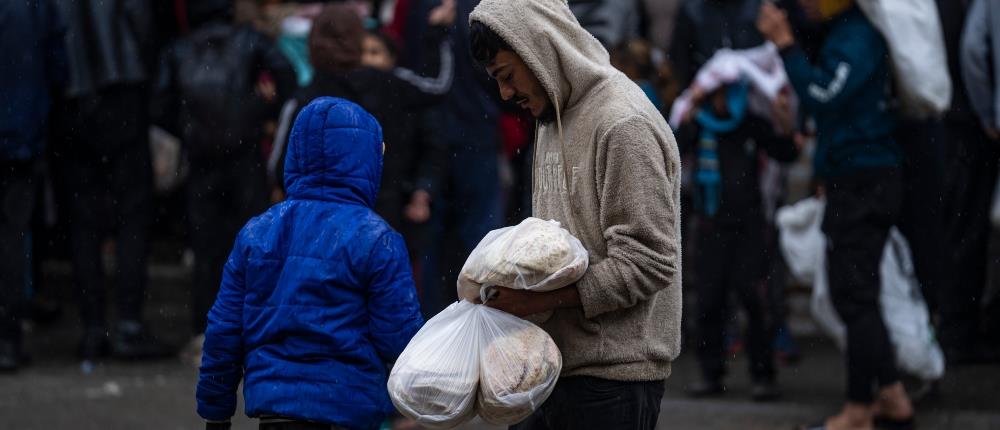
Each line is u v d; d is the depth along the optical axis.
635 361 5.63
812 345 14.59
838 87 9.95
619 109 5.53
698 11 11.95
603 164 5.53
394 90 10.30
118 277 13.52
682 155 11.98
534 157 6.01
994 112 11.98
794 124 11.79
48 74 12.74
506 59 5.69
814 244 12.02
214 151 12.76
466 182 12.30
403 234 11.42
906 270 11.09
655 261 5.43
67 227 15.64
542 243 5.43
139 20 13.00
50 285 16.56
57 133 13.15
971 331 13.07
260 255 6.24
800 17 11.26
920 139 10.69
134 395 12.00
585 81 5.63
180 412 11.39
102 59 12.88
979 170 12.54
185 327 15.34
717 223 11.66
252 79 12.76
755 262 11.67
